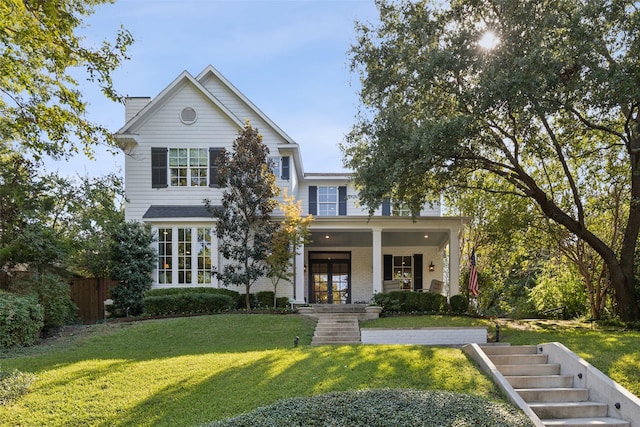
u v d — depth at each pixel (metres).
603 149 14.24
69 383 7.58
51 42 9.07
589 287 17.30
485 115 11.31
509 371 8.21
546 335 11.98
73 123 10.23
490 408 5.46
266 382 7.41
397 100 13.40
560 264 19.70
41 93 10.34
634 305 14.20
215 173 17.84
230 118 18.05
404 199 14.52
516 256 21.12
